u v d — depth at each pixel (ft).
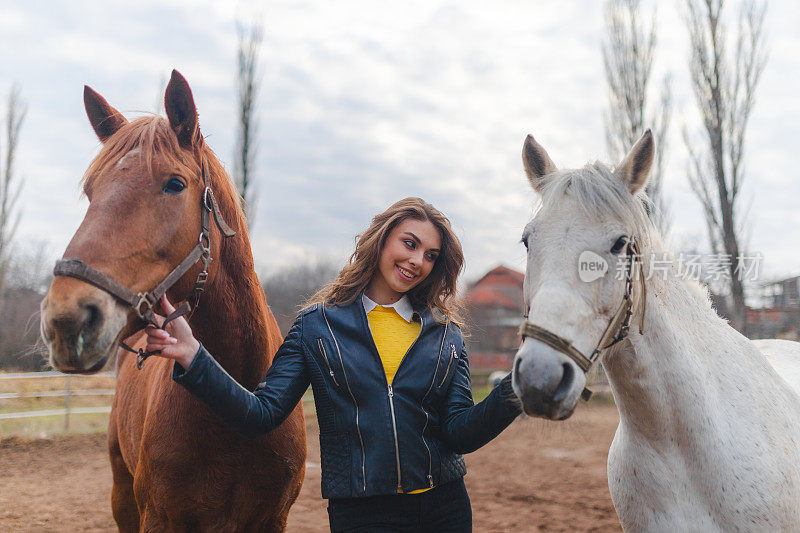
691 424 5.64
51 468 19.48
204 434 6.09
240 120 42.22
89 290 4.51
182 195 5.38
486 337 74.64
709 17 34.27
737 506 5.49
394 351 5.71
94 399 32.60
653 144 5.44
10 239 45.52
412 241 5.90
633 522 6.16
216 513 6.37
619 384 5.97
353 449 5.29
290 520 14.40
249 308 6.48
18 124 48.60
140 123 5.57
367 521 5.18
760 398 6.10
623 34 44.37
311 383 5.76
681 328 6.01
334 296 6.08
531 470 20.25
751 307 21.65
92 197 5.23
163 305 5.06
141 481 6.49
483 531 13.42
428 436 5.58
